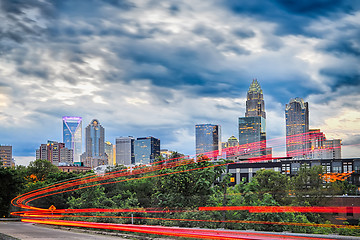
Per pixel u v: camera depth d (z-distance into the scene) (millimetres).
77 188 64750
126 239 24953
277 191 56500
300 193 53812
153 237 24500
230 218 27094
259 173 67750
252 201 27188
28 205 70625
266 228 25219
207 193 30047
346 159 114562
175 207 30062
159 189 32531
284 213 25766
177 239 23188
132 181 65188
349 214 48656
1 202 63656
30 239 24859
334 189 56469
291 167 117688
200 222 27297
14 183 66375
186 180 30516
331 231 26188
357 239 20875
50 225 38938
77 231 32719
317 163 116938
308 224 25953
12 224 45656
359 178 111562
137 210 33969
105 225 32812
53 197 68500
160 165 32594
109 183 64250
